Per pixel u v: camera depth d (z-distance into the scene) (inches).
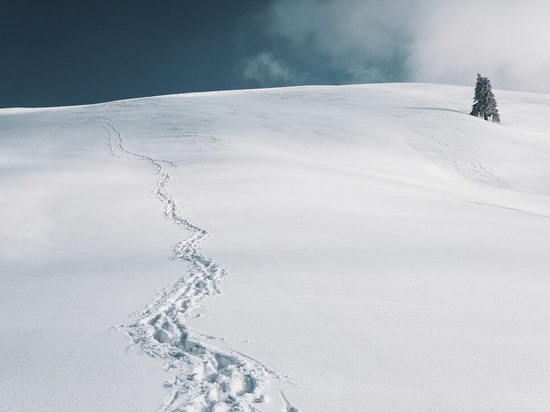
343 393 174.9
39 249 496.7
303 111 2044.8
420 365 198.2
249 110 2036.2
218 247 455.8
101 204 729.0
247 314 257.8
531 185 1408.7
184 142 1381.6
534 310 268.8
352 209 661.3
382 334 230.5
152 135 1512.1
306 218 600.7
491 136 1763.0
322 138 1589.6
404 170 1306.6
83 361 201.8
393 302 279.0
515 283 323.0
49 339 226.7
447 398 172.4
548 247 459.2
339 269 354.3
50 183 892.0
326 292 297.4
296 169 1029.8
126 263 402.3
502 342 222.7
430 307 271.3
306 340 222.4
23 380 185.5
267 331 233.5
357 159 1368.1
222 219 608.4
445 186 1122.7
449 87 3097.9
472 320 251.4
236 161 1104.2
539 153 1656.0
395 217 613.6
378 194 799.7
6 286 333.1
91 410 163.5
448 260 391.2
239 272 348.2
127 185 883.4
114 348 215.2
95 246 501.0
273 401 169.5
